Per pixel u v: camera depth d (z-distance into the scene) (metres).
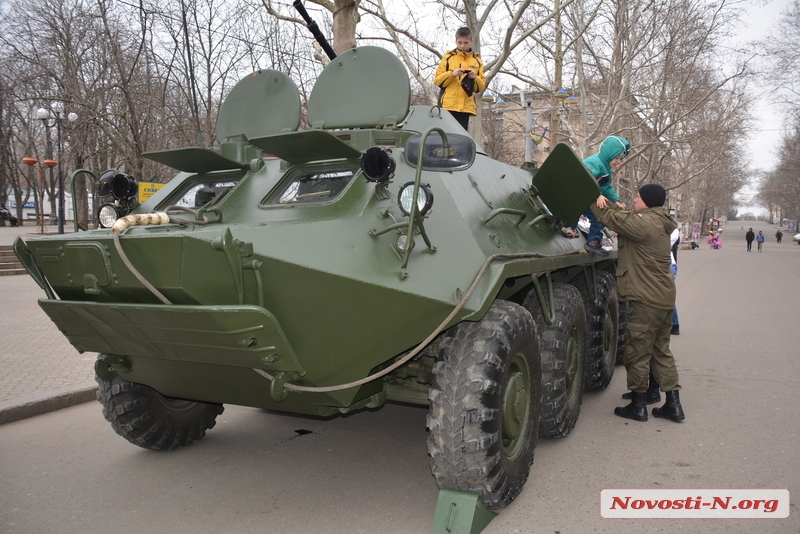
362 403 3.63
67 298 3.39
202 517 3.58
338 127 4.57
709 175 52.38
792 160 55.19
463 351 3.29
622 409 5.38
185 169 4.33
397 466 4.35
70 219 44.12
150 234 2.85
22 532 3.42
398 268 3.08
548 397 4.36
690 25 22.16
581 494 3.83
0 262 16.66
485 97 13.27
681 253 38.62
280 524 3.49
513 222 4.30
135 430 4.31
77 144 16.28
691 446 4.62
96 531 3.43
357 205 3.31
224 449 4.71
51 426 5.32
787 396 5.87
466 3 10.93
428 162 3.53
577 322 4.78
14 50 20.38
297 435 5.03
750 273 21.52
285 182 3.86
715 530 3.37
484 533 3.33
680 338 8.83
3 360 7.21
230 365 3.13
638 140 30.20
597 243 5.68
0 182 38.22
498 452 3.24
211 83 14.34
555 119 18.20
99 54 17.78
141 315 2.96
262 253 2.75
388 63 4.50
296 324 2.95
